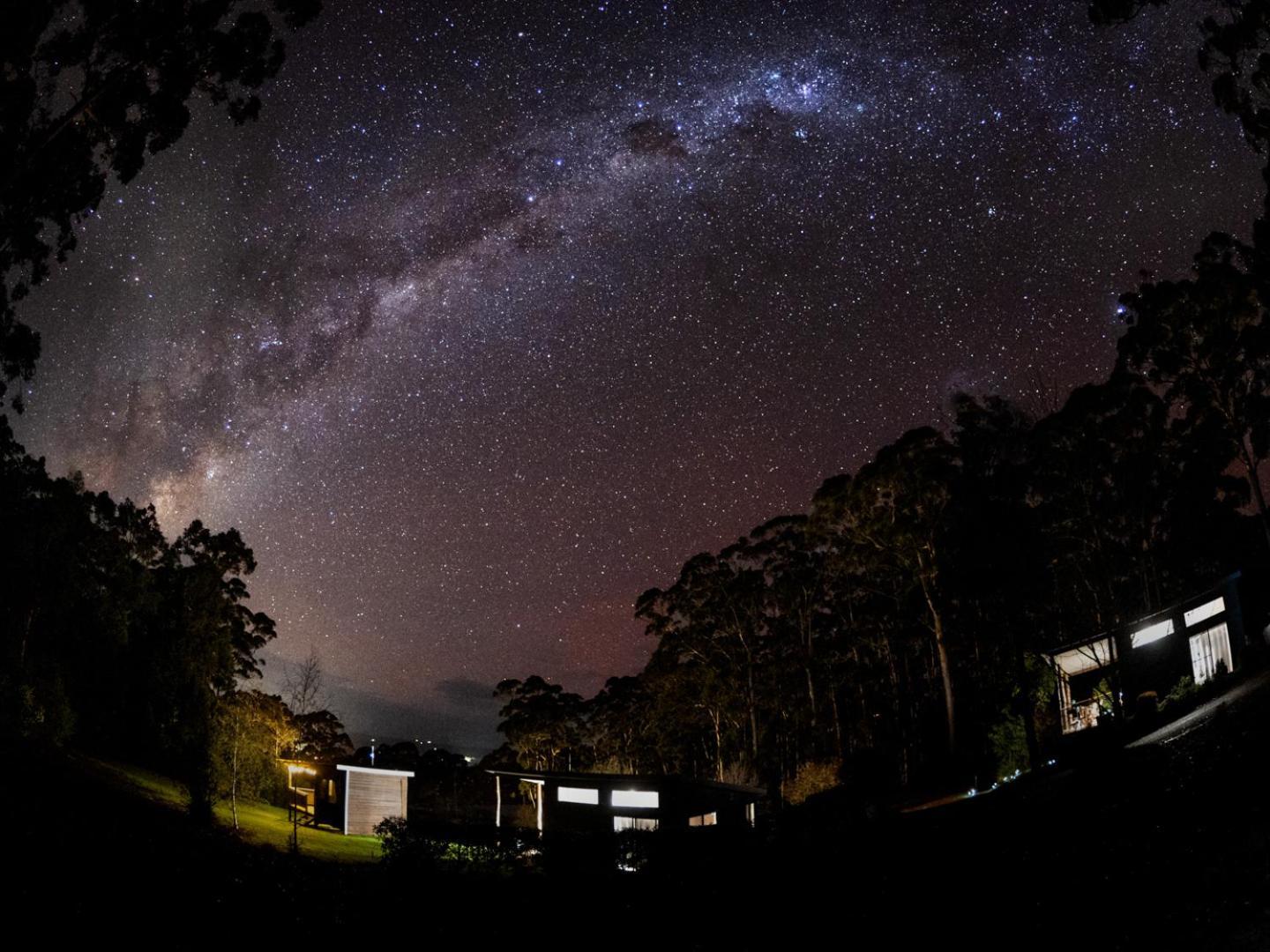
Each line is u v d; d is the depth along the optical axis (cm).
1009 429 3406
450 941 1224
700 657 5872
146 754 3900
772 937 1052
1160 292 3650
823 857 1452
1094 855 944
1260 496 3419
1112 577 3703
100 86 1694
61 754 2800
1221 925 686
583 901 1431
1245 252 3572
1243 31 1644
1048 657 3341
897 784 3862
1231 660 2670
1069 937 771
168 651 4119
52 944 949
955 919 909
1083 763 1258
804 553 5606
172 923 1095
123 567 3962
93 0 1648
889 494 4156
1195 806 980
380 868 1900
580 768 6869
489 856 1800
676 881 1466
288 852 2322
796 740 5638
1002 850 1112
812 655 5516
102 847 1390
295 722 3059
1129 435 3609
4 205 1686
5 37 1559
